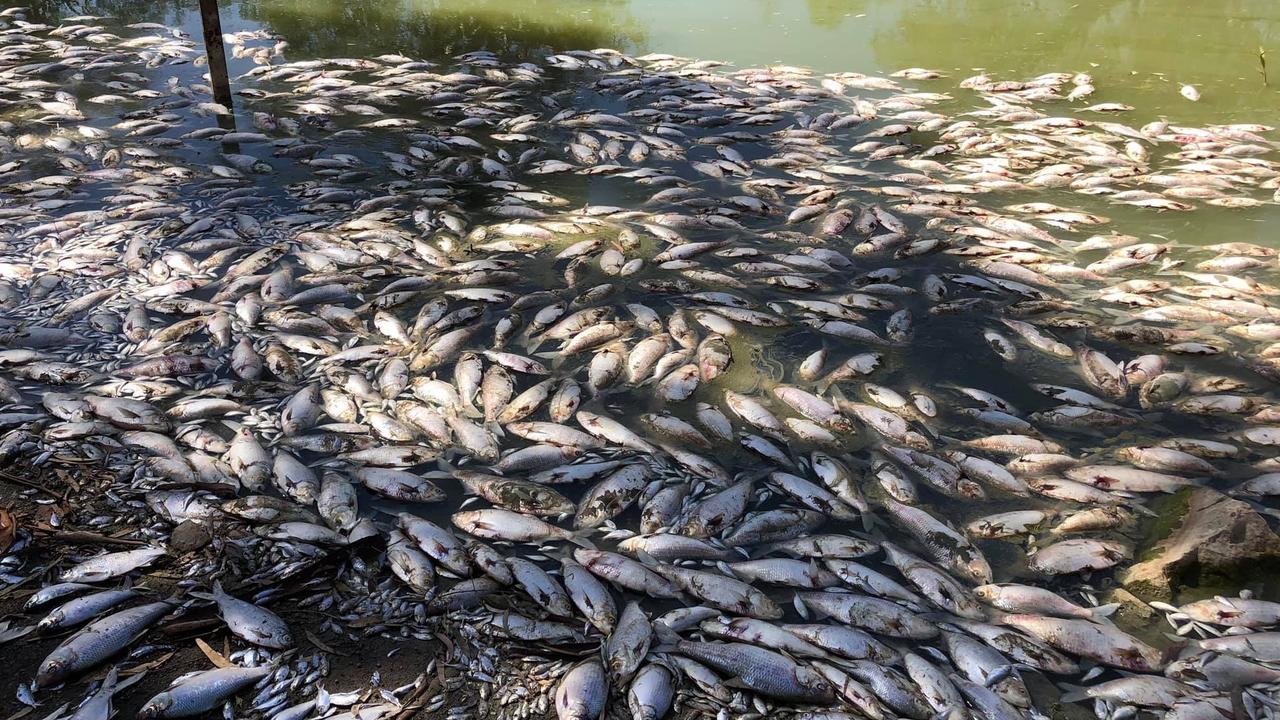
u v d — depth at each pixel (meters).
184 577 1.98
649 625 1.88
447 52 6.11
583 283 3.21
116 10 6.75
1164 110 5.07
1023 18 7.06
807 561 2.07
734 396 2.61
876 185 4.09
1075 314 3.08
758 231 3.63
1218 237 3.60
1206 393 2.68
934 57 6.13
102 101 4.83
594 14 7.25
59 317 2.84
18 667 1.77
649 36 6.65
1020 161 4.31
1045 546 2.15
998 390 2.72
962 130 4.66
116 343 2.74
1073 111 5.07
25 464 2.24
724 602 1.97
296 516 2.14
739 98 5.18
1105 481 2.32
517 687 1.80
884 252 3.46
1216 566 2.04
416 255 3.32
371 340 2.84
